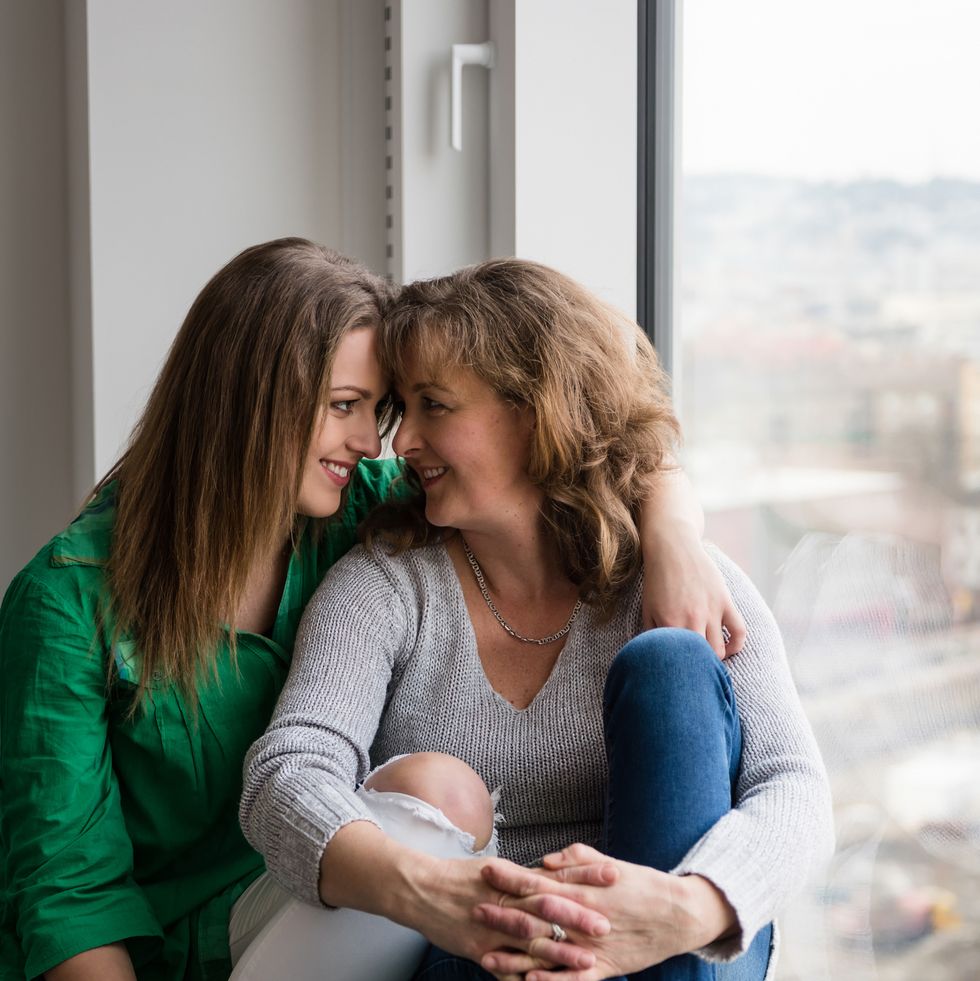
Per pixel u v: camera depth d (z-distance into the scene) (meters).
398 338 1.25
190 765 1.28
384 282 1.34
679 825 1.06
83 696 1.23
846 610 1.58
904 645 1.51
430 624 1.32
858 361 1.55
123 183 1.82
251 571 1.34
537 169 1.76
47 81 1.97
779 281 1.65
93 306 1.81
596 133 1.78
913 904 1.51
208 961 1.29
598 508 1.26
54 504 2.03
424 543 1.35
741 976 1.11
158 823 1.30
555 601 1.32
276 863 1.10
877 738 1.55
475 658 1.30
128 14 1.80
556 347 1.25
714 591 1.21
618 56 1.78
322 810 1.09
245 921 1.25
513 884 1.00
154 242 1.84
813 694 1.62
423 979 1.14
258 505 1.24
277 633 1.36
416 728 1.29
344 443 1.28
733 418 1.73
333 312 1.25
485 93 1.83
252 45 1.88
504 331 1.25
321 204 1.94
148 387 1.85
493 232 1.82
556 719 1.27
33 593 1.24
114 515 1.31
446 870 1.03
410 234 1.82
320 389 1.23
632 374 1.34
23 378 1.99
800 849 1.07
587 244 1.79
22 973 1.21
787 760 1.15
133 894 1.21
